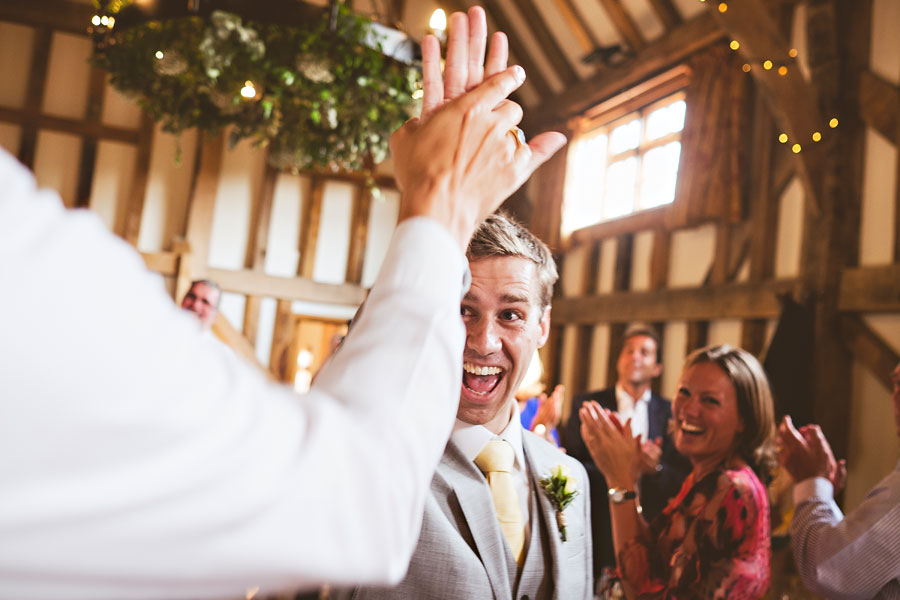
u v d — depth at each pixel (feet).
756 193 17.75
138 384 1.03
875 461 14.05
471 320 3.75
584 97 23.85
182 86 10.89
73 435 0.96
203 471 1.07
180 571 1.06
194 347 1.17
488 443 3.78
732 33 14.06
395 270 1.62
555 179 25.25
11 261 0.96
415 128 1.93
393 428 1.38
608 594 7.11
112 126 25.61
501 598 3.46
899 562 5.27
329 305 26.96
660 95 21.18
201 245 25.77
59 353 0.96
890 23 14.57
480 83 2.08
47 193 1.10
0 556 0.93
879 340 14.12
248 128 11.64
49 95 25.27
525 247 3.81
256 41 9.38
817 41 15.30
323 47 9.43
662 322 20.49
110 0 9.50
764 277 17.25
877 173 14.57
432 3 26.89
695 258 19.72
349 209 27.37
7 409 0.93
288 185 26.99
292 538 1.16
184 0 9.31
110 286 1.06
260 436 1.18
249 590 1.20
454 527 3.50
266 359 26.27
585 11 22.98
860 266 14.66
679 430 7.33
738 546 6.17
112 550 0.99
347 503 1.25
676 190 19.42
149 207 25.70
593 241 23.80
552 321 25.04
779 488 10.08
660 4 20.27
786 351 14.39
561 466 3.93
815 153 15.05
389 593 3.35
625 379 13.35
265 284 26.30
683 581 6.21
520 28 25.84
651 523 6.69
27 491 0.93
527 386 10.91
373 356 1.47
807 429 6.61
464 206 1.77
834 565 5.59
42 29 25.20
